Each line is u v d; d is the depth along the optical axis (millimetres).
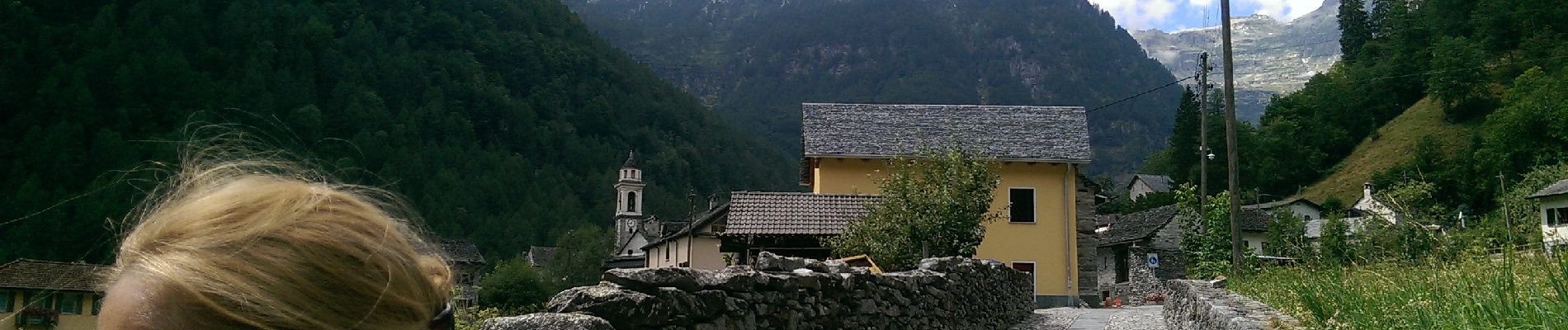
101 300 959
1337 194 70375
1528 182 26062
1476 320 4438
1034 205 26406
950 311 9695
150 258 868
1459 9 81750
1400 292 6031
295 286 843
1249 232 39188
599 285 3779
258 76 51781
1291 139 80312
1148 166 103625
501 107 88062
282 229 873
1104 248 40812
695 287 4055
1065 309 23156
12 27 40250
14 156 25547
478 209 63344
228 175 1026
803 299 5320
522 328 3121
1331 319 5930
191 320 831
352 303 878
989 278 12734
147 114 36250
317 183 1018
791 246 20219
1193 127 83688
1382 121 80000
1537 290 4340
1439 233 7422
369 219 958
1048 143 27156
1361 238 8742
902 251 15336
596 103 105250
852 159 26375
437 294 1032
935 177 16500
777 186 121250
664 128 114375
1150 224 38531
